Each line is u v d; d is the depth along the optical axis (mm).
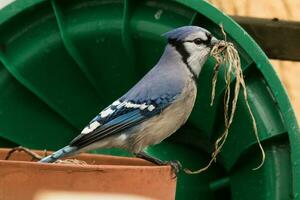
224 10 11625
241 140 9859
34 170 7148
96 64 10383
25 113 10594
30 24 10445
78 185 7219
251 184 9906
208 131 10102
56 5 10281
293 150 9547
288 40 10844
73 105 10570
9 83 10539
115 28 10133
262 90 9727
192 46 9266
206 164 10383
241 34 9602
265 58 9570
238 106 9781
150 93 8898
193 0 9727
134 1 10125
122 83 10406
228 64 9539
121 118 8711
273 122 9680
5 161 7160
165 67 9219
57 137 10664
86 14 10273
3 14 10375
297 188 9523
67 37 10312
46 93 10531
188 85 9109
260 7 11930
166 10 9984
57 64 10461
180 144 10430
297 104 12648
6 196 7168
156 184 7711
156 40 10016
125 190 7426
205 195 10391
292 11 12023
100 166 7277
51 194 7168
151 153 10438
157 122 8891
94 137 8508
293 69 12789
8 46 10523
